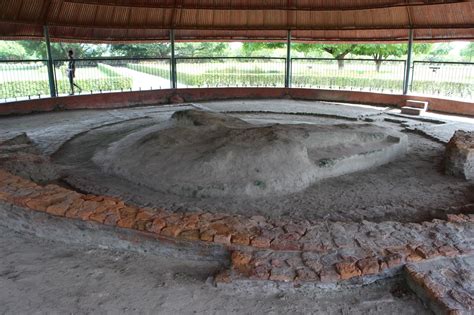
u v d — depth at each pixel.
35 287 2.63
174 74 13.08
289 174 4.85
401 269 2.71
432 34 11.59
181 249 2.97
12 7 9.99
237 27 13.08
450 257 2.82
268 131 5.46
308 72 14.55
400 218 4.18
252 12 12.82
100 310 2.42
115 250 3.14
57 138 7.41
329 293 2.60
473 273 2.67
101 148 6.64
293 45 21.23
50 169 5.23
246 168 4.79
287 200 4.55
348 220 4.09
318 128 6.09
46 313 2.38
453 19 10.70
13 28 11.02
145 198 4.55
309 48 21.23
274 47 21.44
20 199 3.42
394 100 11.74
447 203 4.62
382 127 6.81
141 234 3.04
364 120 9.66
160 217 3.16
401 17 11.57
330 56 26.30
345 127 6.46
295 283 2.59
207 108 11.16
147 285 2.67
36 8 10.45
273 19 12.95
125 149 5.82
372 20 12.05
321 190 4.90
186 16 12.70
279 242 2.83
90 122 9.05
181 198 4.55
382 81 13.28
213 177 4.72
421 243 2.91
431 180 5.40
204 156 4.94
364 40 13.06
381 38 12.70
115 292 2.59
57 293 2.57
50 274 2.79
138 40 13.30
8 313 2.37
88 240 3.21
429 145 7.24
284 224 3.12
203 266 2.90
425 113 10.70
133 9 11.99
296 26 12.95
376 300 2.55
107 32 12.88
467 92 11.45
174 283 2.70
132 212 3.24
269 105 11.72
